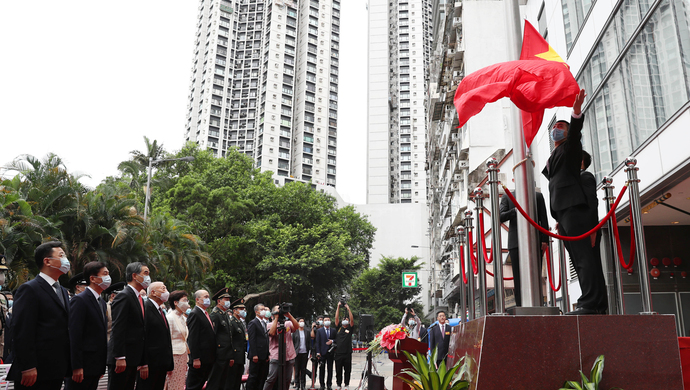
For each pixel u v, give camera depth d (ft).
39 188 63.72
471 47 85.81
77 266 62.95
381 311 183.01
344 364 41.19
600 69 41.50
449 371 14.49
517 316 14.15
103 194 70.33
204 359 24.79
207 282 107.14
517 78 16.40
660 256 41.16
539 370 13.75
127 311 18.35
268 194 120.57
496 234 15.25
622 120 37.40
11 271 53.93
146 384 19.98
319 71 315.17
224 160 127.95
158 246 78.13
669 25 30.91
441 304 176.76
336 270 111.86
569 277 46.91
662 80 31.76
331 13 329.93
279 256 106.83
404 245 293.43
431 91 136.46
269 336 32.45
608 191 18.25
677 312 39.99
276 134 287.48
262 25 314.35
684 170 29.40
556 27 53.16
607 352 13.85
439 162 143.23
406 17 391.24
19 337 14.05
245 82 307.37
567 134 17.12
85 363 16.25
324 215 126.31
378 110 365.40
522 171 17.78
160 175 127.03
